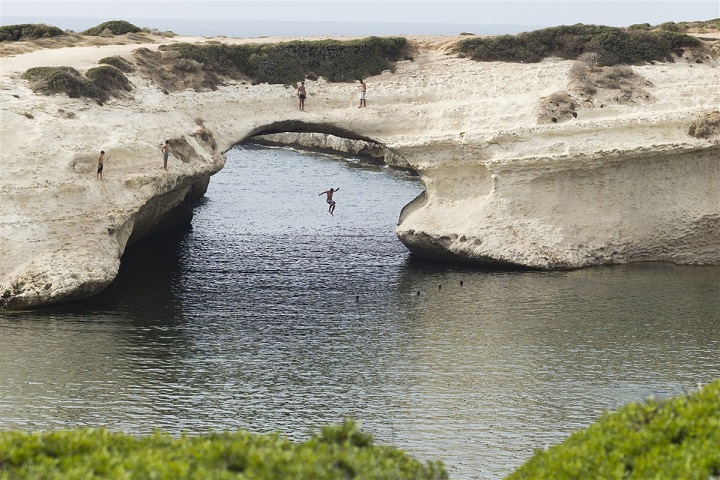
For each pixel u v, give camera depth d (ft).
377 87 402.52
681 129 355.36
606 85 379.96
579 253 349.82
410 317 294.66
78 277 296.30
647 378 244.83
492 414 223.30
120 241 328.29
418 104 394.93
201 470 118.83
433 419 220.43
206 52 405.80
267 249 378.12
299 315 296.92
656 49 411.95
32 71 355.36
